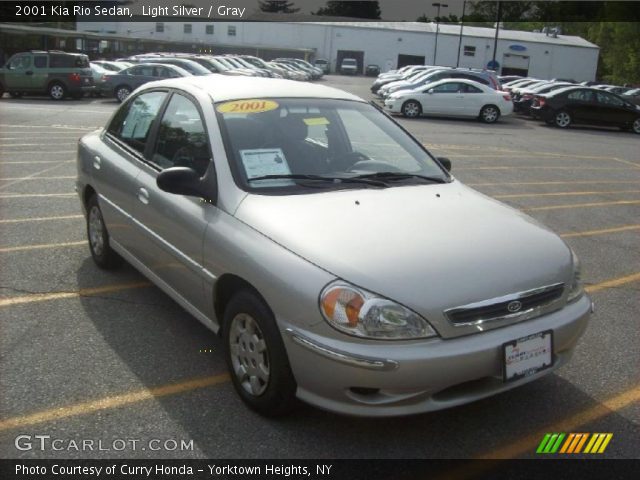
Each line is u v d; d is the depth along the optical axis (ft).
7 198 24.38
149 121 14.15
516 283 9.36
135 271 16.66
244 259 9.82
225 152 11.32
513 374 9.11
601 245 22.00
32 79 75.05
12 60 75.92
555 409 10.87
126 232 14.20
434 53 215.10
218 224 10.66
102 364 11.77
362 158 12.80
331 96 14.02
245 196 10.74
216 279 10.58
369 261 9.01
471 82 72.28
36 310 14.03
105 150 15.48
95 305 14.42
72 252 18.06
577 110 72.23
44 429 9.75
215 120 11.85
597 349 13.37
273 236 9.74
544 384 11.76
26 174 29.27
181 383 11.23
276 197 10.76
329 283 8.79
